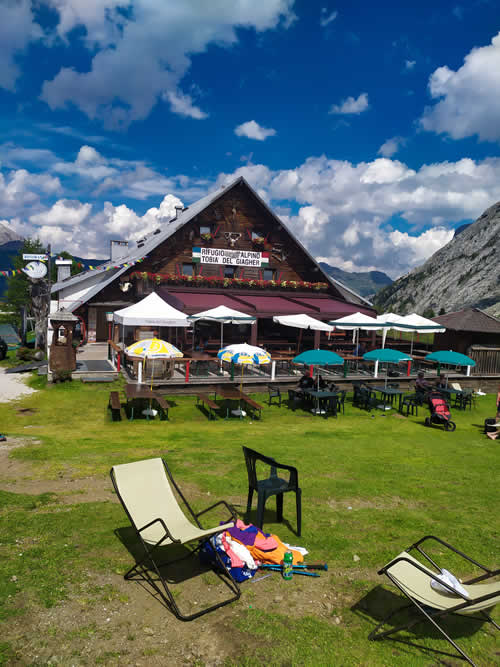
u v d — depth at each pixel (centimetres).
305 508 698
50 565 475
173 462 911
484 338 2688
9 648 348
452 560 546
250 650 369
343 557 542
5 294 4247
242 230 3128
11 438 1060
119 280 3017
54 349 1777
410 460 1062
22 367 2100
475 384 2316
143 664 345
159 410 1528
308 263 3309
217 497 717
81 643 363
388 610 441
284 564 489
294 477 595
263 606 434
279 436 1267
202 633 387
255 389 1881
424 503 752
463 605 370
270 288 3130
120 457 930
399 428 1490
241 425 1417
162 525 462
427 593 412
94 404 1552
